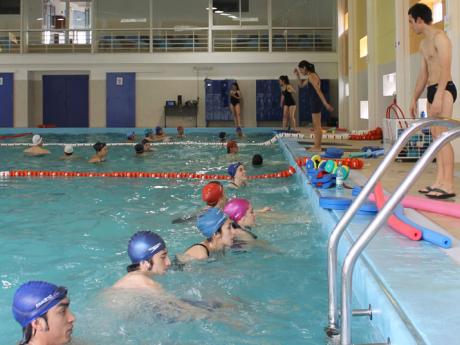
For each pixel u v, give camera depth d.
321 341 2.48
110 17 21.94
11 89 21.30
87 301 3.00
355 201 2.38
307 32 21.61
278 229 4.72
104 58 20.89
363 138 12.77
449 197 4.74
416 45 10.10
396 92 10.80
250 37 21.64
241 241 4.24
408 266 2.81
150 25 21.58
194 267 3.63
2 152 12.17
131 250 3.25
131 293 3.04
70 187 7.41
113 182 7.88
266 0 21.53
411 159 7.82
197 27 21.80
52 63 21.00
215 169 9.20
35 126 22.00
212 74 21.50
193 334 2.58
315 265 3.71
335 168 5.77
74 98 22.08
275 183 7.45
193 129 19.03
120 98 21.66
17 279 3.51
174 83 21.59
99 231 4.84
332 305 2.47
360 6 15.69
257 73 21.45
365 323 2.63
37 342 2.27
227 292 3.15
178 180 8.08
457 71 7.63
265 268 3.63
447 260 2.92
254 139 15.74
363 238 2.13
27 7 21.75
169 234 4.66
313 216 5.24
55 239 4.57
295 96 21.30
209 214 3.96
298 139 13.35
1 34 21.72
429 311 2.19
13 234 4.74
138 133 18.73
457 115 7.63
